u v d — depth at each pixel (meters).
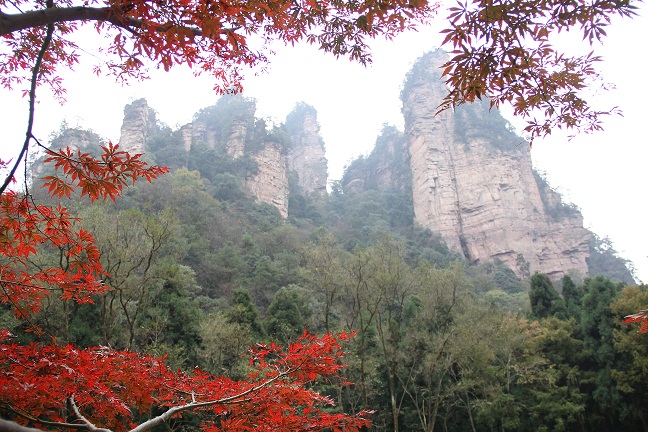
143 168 3.39
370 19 3.57
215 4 2.73
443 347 17.88
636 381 18.55
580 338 22.80
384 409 20.42
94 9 2.69
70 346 3.78
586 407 20.88
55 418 3.83
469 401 19.95
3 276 3.96
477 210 65.25
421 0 3.45
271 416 4.01
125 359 4.08
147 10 2.63
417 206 69.50
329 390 18.30
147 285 15.67
